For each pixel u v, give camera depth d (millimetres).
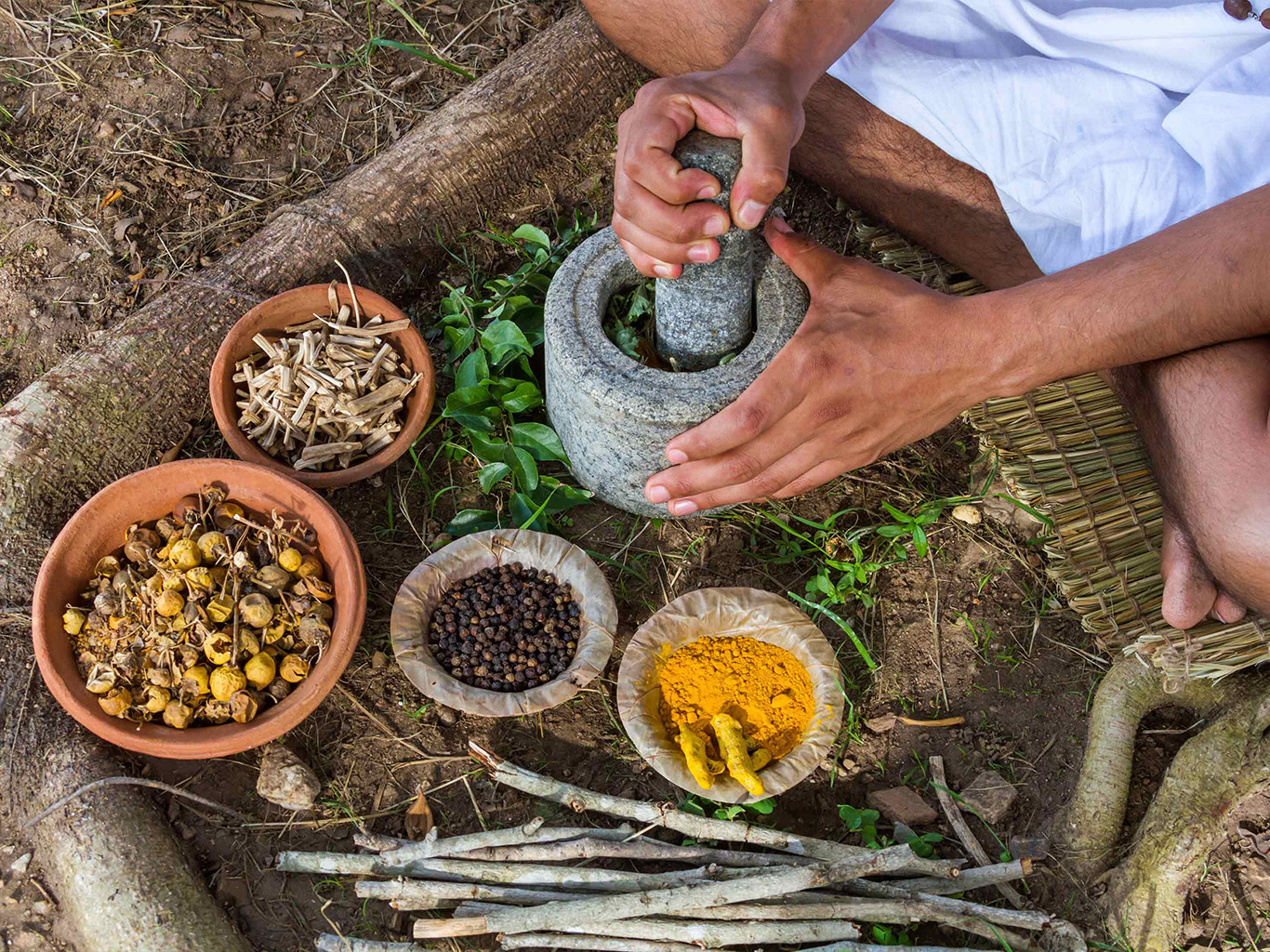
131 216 944
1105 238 766
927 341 711
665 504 843
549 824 773
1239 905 751
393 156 944
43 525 826
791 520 870
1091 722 795
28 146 963
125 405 853
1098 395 841
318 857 745
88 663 755
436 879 745
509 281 924
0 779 755
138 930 712
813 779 793
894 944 735
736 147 684
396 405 859
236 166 976
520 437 867
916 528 829
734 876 739
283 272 904
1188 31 749
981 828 777
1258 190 680
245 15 1036
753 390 707
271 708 753
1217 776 747
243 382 854
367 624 833
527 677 795
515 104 963
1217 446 695
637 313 829
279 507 796
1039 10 785
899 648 833
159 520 796
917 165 860
